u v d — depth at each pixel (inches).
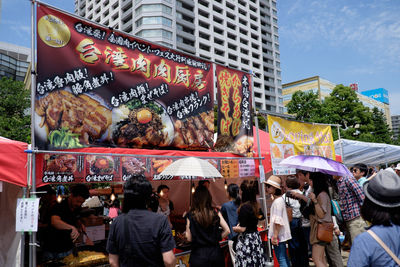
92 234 166.4
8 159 114.9
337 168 173.5
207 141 198.7
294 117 942.4
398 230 62.1
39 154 122.3
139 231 85.0
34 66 124.9
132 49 164.6
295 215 196.5
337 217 205.6
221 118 207.6
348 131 1073.5
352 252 63.2
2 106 941.8
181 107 185.9
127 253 83.6
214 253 120.9
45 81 127.7
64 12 137.4
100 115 146.7
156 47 176.9
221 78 212.8
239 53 2304.4
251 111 231.0
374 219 64.0
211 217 123.3
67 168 130.0
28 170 124.5
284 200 187.2
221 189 327.0
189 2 2038.6
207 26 2176.4
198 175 139.6
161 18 1855.3
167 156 170.1
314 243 161.0
